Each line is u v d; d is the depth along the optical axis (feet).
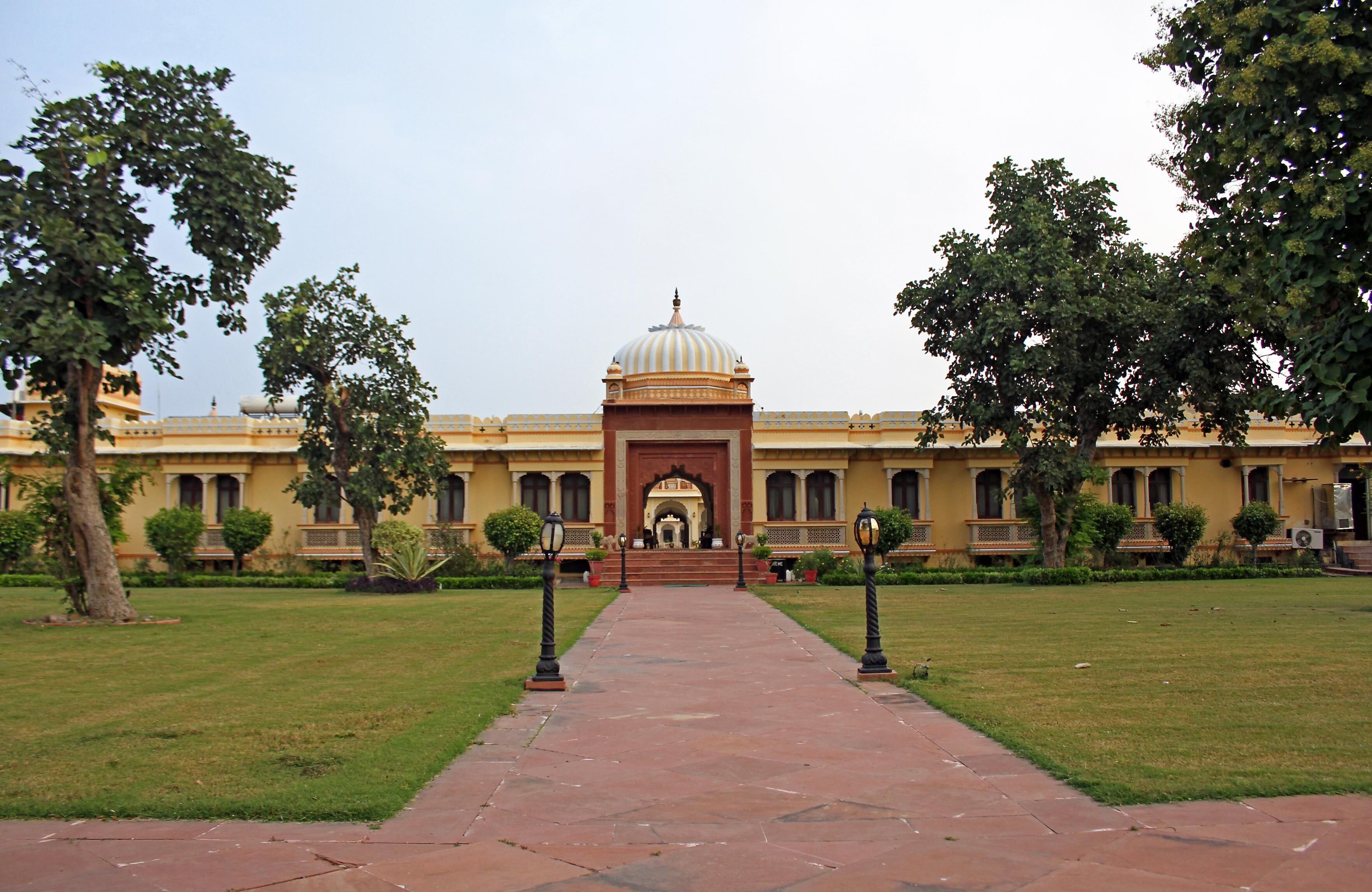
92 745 18.54
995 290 65.16
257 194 43.57
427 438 70.44
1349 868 11.92
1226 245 30.32
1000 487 89.51
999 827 13.67
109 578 43.16
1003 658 29.91
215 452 85.81
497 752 18.35
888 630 38.34
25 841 13.26
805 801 15.02
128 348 42.42
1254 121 26.78
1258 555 88.07
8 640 36.52
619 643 35.83
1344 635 34.76
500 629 40.19
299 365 67.05
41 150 39.83
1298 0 26.25
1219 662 28.35
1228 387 65.57
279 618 45.57
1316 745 17.78
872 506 87.86
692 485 143.43
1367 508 90.02
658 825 13.88
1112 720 20.26
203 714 21.63
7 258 38.88
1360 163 23.53
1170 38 31.42
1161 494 89.81
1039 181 69.46
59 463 46.47
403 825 13.93
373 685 25.79
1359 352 24.45
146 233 43.11
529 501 89.35
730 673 28.09
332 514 87.56
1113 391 69.51
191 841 13.23
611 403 87.20
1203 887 11.37
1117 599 54.24
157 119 42.09
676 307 104.22
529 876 11.89
